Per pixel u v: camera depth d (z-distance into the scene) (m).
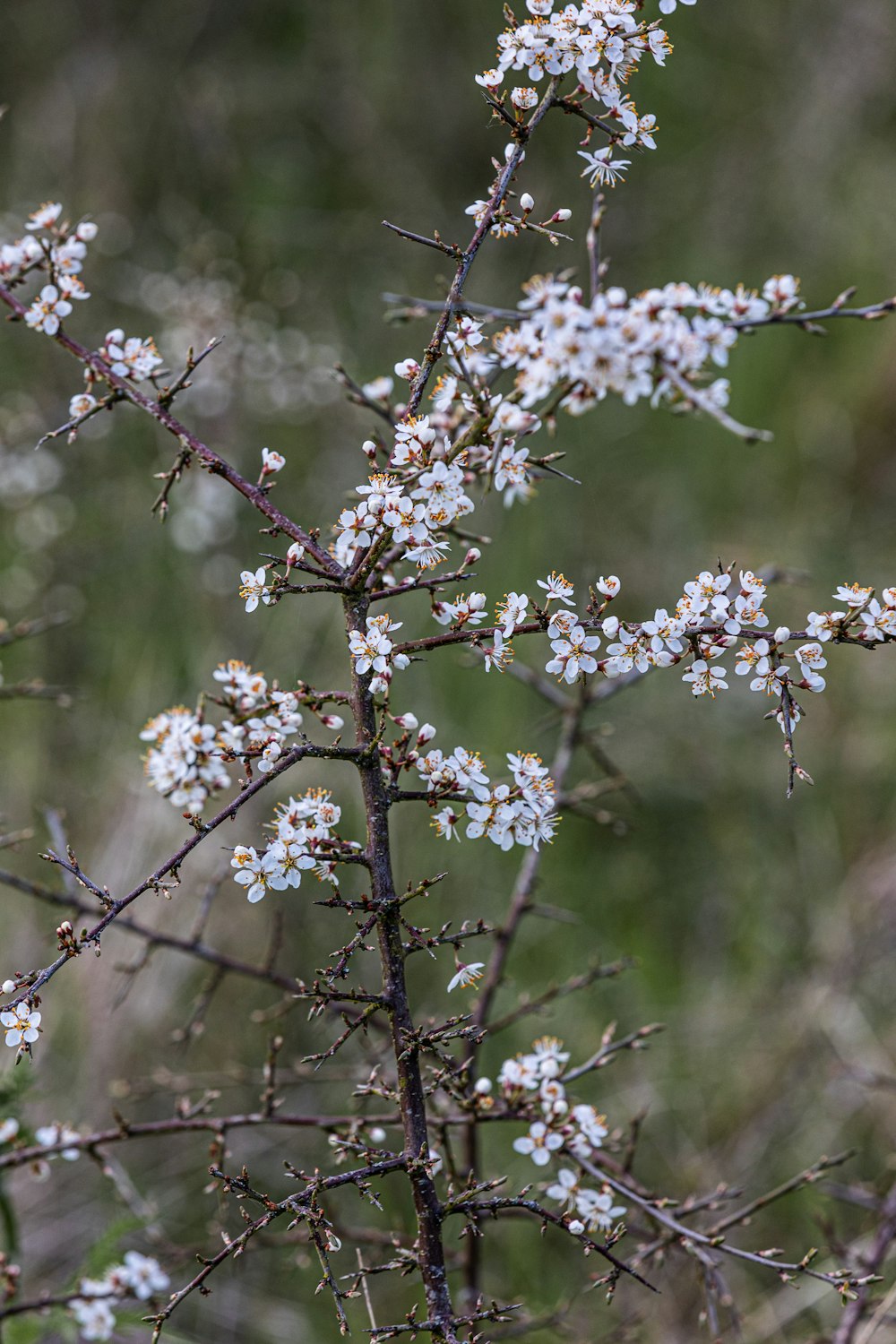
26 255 2.69
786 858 5.89
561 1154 2.50
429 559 2.24
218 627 6.23
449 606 2.27
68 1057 4.94
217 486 6.64
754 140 8.41
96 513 6.86
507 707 5.94
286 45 8.61
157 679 6.10
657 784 6.10
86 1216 4.52
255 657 5.99
